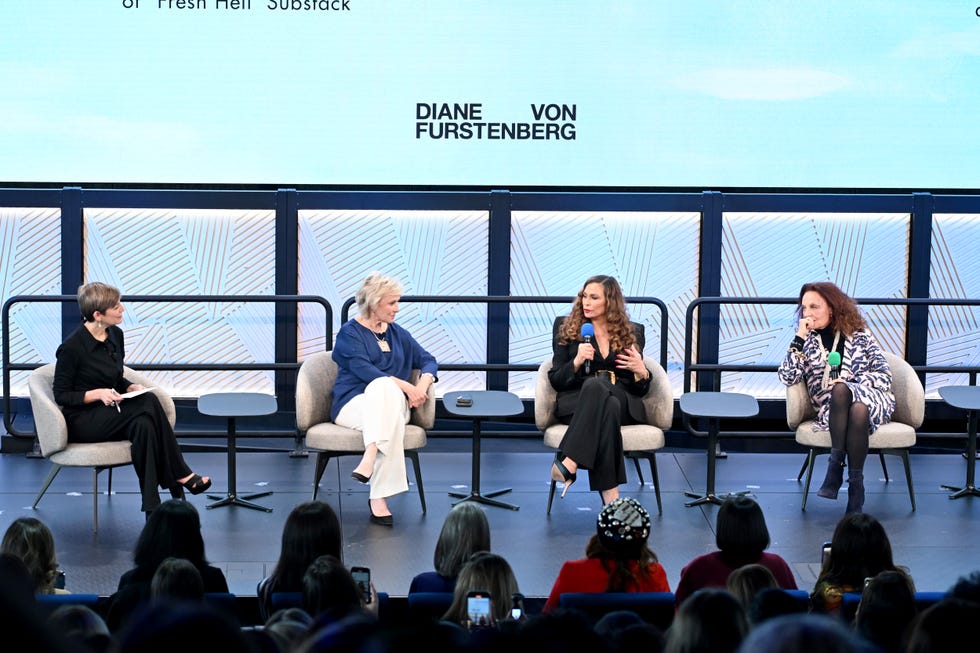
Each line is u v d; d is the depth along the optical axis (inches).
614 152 390.6
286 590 197.9
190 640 41.1
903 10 384.8
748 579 175.3
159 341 393.7
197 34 381.1
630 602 172.2
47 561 199.6
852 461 306.3
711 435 323.6
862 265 397.4
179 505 200.7
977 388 342.0
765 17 384.8
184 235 389.4
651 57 386.3
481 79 386.9
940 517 315.3
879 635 138.1
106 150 384.8
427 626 46.9
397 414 303.9
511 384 400.8
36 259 386.9
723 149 390.9
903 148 391.9
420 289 394.9
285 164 388.2
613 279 317.7
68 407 294.5
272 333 395.2
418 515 311.6
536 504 323.6
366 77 385.1
